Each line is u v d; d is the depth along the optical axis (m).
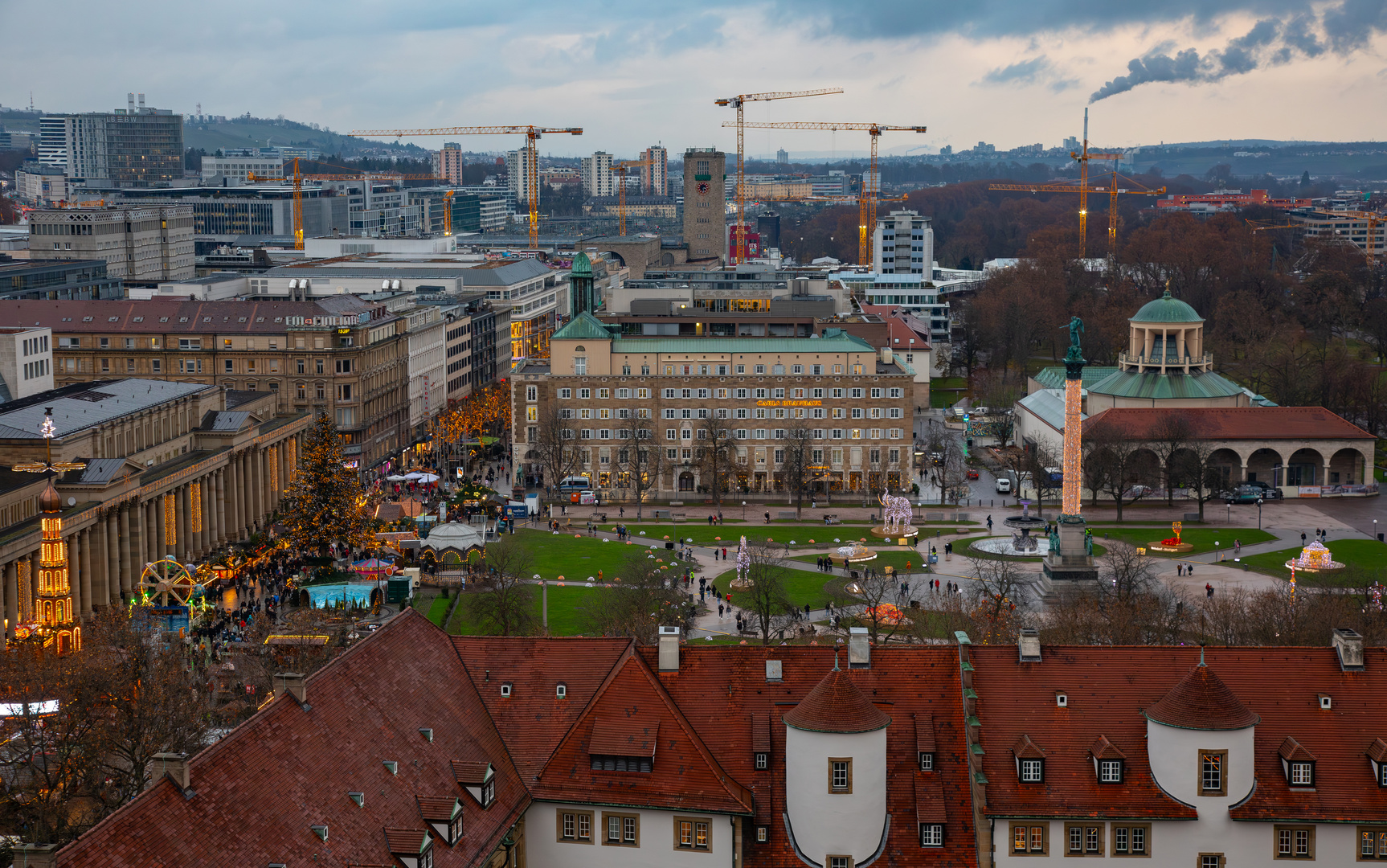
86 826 148.62
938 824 123.38
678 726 128.25
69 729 155.25
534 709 131.62
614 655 134.25
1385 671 129.38
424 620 134.75
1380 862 123.31
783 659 133.12
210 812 100.62
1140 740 126.19
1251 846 123.56
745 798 124.62
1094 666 129.88
